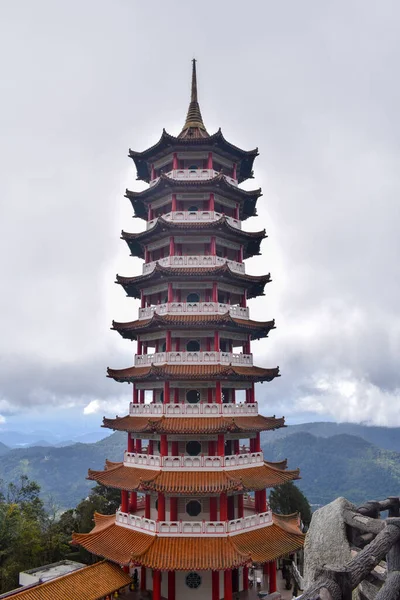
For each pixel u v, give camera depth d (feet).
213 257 164.45
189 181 169.17
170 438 151.23
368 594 48.80
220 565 126.11
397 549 42.80
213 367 152.35
